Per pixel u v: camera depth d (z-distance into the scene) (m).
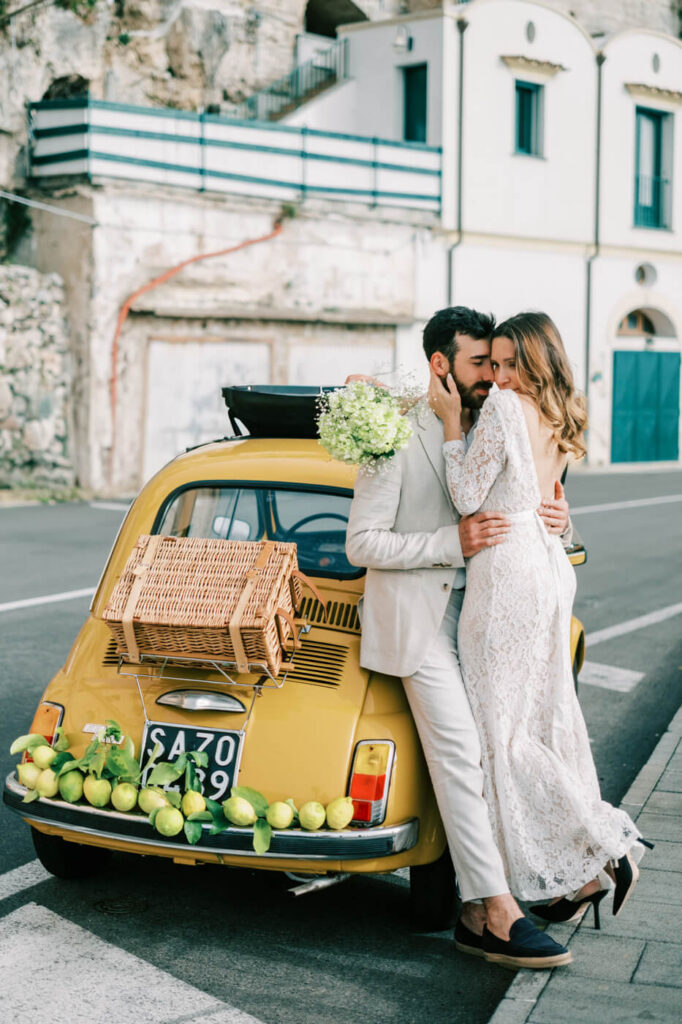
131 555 3.88
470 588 3.73
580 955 3.71
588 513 18.02
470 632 3.73
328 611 4.10
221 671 3.80
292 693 3.82
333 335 23.27
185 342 20.75
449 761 3.70
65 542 13.79
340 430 3.65
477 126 25.69
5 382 19.11
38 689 7.24
